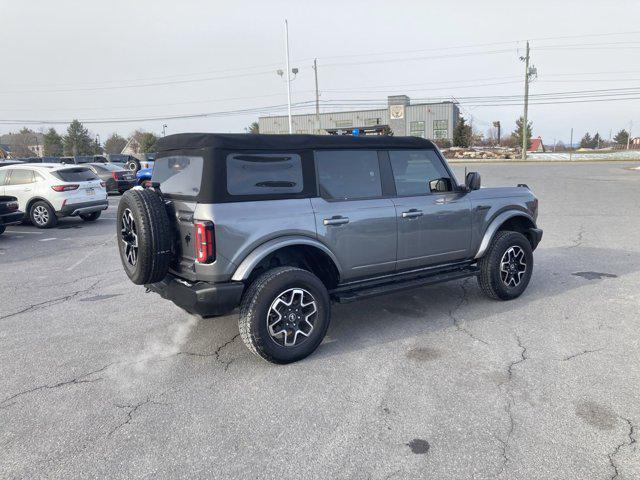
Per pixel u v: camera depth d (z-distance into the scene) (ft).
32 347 15.67
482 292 19.29
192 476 9.14
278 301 13.26
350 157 15.10
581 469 9.00
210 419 11.03
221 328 16.84
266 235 13.21
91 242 34.88
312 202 14.12
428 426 10.48
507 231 18.69
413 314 17.53
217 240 12.57
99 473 9.30
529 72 150.71
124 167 73.92
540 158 156.97
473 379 12.50
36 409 11.73
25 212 41.01
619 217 39.37
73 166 42.70
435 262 17.02
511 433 10.13
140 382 12.95
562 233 33.06
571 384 12.09
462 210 17.20
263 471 9.21
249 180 13.14
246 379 12.91
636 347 14.20
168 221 13.41
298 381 12.69
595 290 19.85
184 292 13.14
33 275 25.43
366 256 15.19
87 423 11.04
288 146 13.83
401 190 16.10
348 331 16.06
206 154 12.65
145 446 10.11
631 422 10.40
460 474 8.96
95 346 15.58
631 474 8.83
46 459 9.77
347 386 12.35
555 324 16.17
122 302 20.33
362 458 9.50
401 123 204.95
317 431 10.44
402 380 12.57
